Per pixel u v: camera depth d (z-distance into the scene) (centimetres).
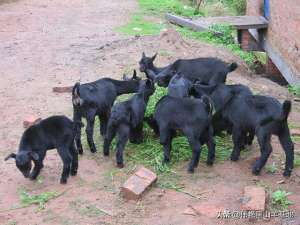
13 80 505
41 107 435
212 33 672
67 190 311
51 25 762
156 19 809
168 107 327
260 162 320
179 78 381
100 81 368
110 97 366
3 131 393
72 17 823
